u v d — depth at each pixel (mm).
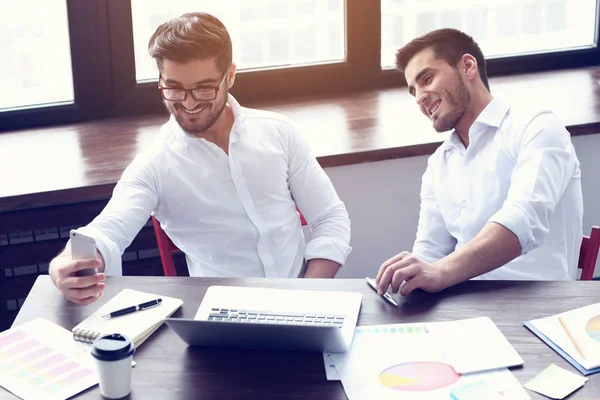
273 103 2939
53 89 2779
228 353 1385
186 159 1935
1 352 1403
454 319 1455
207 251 1975
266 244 1964
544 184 1747
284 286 1600
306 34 2992
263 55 2967
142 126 2740
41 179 2275
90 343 1422
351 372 1310
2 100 2730
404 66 2045
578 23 3252
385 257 2639
